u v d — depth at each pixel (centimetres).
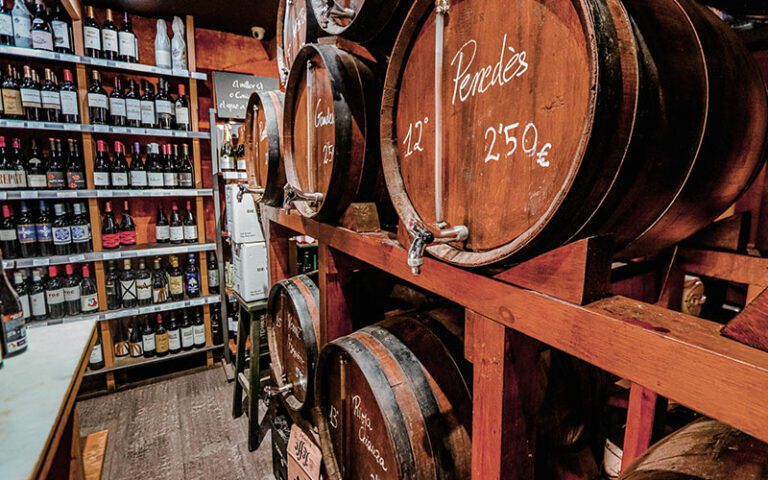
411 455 100
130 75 330
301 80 151
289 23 192
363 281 169
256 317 250
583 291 60
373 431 116
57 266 313
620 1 58
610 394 138
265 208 237
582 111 55
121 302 326
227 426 272
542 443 109
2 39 262
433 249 86
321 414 144
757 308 46
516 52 65
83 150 303
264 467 234
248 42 381
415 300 168
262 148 219
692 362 47
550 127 60
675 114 61
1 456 87
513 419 80
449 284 88
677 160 63
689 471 57
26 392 113
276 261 236
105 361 314
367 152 123
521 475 84
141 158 340
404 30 89
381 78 129
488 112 72
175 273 342
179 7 317
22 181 278
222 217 372
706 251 97
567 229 62
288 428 211
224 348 351
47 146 305
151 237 358
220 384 327
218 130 338
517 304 71
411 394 107
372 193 131
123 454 242
